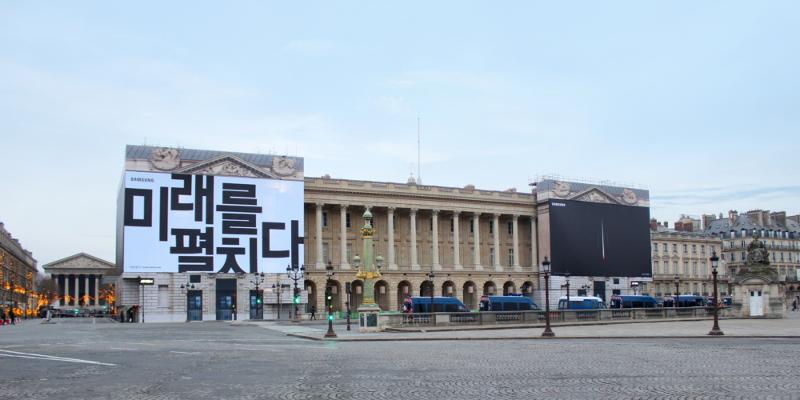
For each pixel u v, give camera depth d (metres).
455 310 92.94
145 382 22.59
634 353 33.34
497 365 27.58
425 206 130.88
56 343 46.31
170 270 104.12
